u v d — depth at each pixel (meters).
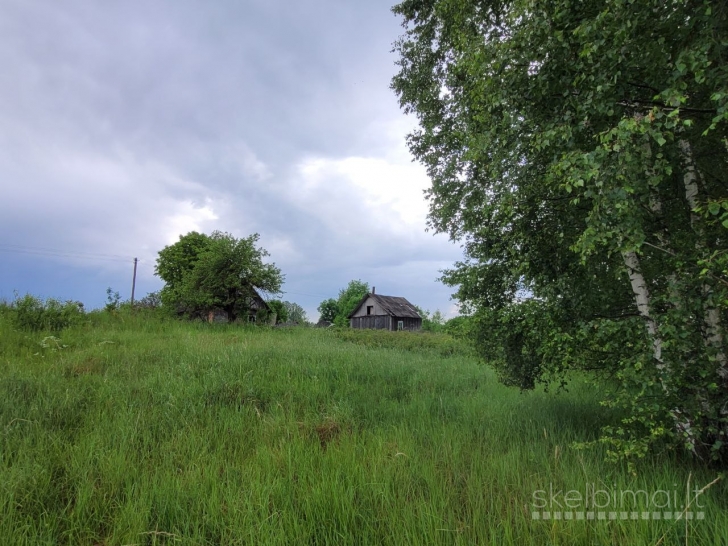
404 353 13.35
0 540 2.54
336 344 13.12
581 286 3.96
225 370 6.63
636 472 3.41
